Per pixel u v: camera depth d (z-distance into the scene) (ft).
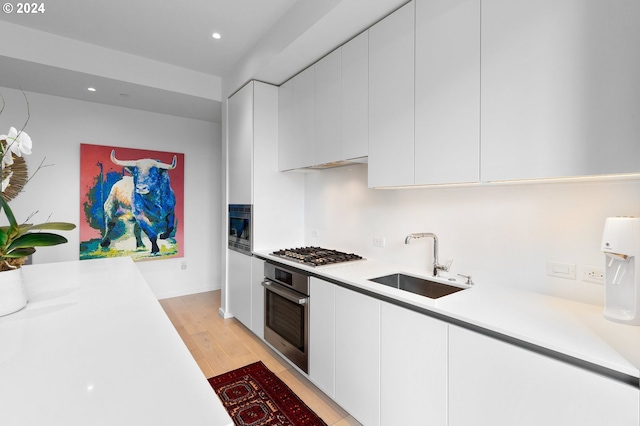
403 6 6.08
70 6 7.72
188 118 14.30
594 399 3.23
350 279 6.42
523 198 5.54
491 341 4.04
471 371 4.27
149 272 13.60
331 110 7.95
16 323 3.71
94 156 12.17
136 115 13.07
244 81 10.19
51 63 8.96
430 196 7.11
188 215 14.40
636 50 3.46
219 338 10.12
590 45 3.79
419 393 4.96
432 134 5.57
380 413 5.63
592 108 3.78
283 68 9.05
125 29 8.75
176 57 10.39
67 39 9.20
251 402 6.95
